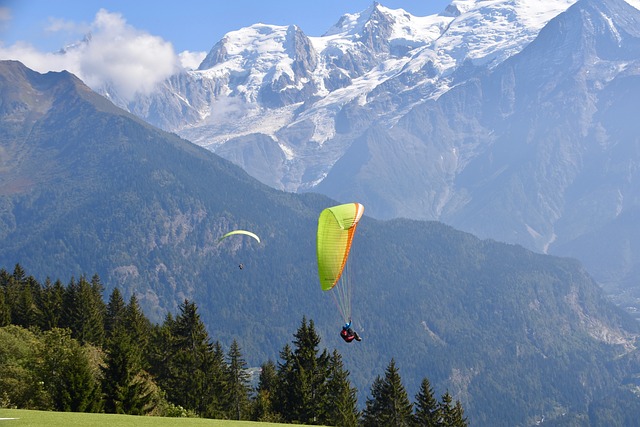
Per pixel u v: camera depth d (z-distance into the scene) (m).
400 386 119.50
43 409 88.44
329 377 116.69
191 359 120.00
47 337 96.62
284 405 114.06
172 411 103.75
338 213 61.88
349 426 113.75
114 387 91.38
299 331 118.50
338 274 63.28
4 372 91.25
